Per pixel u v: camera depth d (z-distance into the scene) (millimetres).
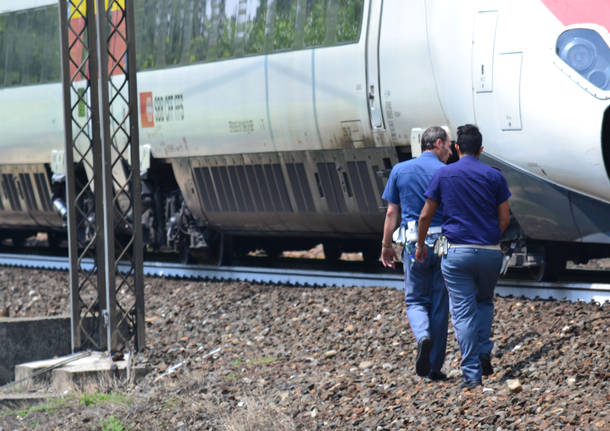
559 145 36812
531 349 30969
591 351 28953
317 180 47688
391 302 40500
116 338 39906
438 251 28078
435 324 29484
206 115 51812
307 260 60500
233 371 35438
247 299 47688
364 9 43531
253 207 51719
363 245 55688
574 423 23312
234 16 49969
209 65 51344
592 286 36531
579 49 36250
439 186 27969
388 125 43156
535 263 40375
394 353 34000
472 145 28047
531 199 38750
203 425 29562
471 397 26703
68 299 55781
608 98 35469
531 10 37656
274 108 47938
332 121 45375
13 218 71188
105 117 38750
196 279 55625
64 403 35562
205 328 44656
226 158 51938
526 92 37469
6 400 36594
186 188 55375
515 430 23719
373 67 43125
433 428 25109
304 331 40000
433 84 40875
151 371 38344
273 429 27750
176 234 57500
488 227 27625
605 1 36438
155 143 55812
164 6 54344
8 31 66000
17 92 65250
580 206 37469
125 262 63531
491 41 38594
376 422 26484
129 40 39656
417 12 41531
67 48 39188
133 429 30844
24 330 41750
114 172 59062
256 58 48594
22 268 67375
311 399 29656
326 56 45156
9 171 68438
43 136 63625
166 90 54156
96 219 40562
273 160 49469
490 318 29047
